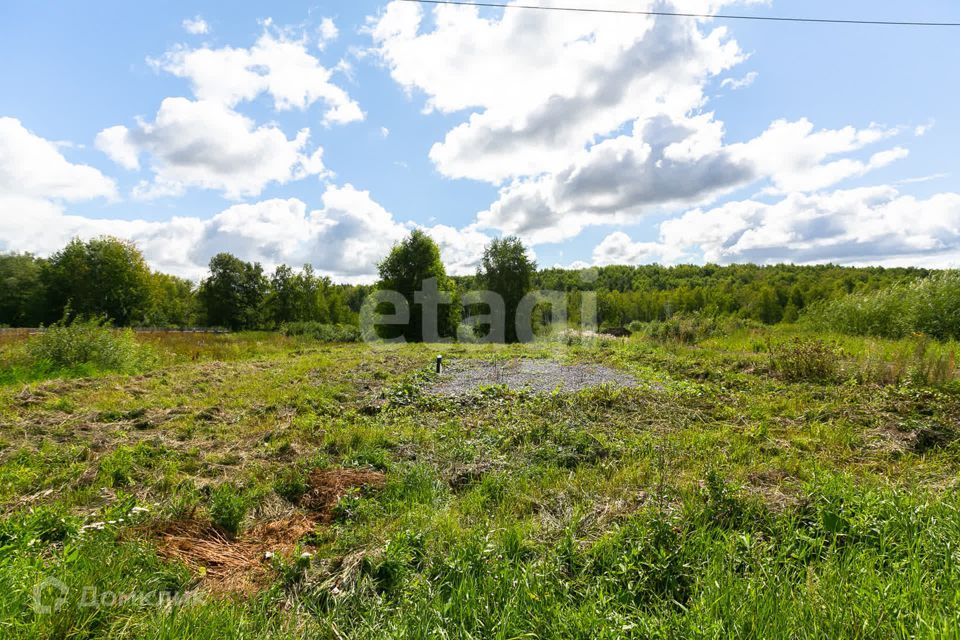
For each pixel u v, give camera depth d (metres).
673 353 12.16
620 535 2.80
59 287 39.16
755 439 5.25
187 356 14.84
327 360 12.75
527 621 2.18
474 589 2.37
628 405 6.82
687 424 6.00
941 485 3.69
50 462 4.72
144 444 5.23
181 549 3.05
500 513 3.50
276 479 4.36
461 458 4.91
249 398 7.89
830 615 2.03
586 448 4.98
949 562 2.41
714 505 3.12
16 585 2.28
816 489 3.22
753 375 9.02
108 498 3.85
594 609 2.18
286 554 3.07
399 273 26.34
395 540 2.93
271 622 2.32
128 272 39.75
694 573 2.51
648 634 2.02
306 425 6.16
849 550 2.63
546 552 2.77
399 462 4.80
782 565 2.59
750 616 2.05
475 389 8.41
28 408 6.87
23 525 3.01
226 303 41.75
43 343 10.66
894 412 6.09
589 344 16.66
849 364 8.68
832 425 5.63
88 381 9.09
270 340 21.53
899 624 1.94
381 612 2.38
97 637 2.11
